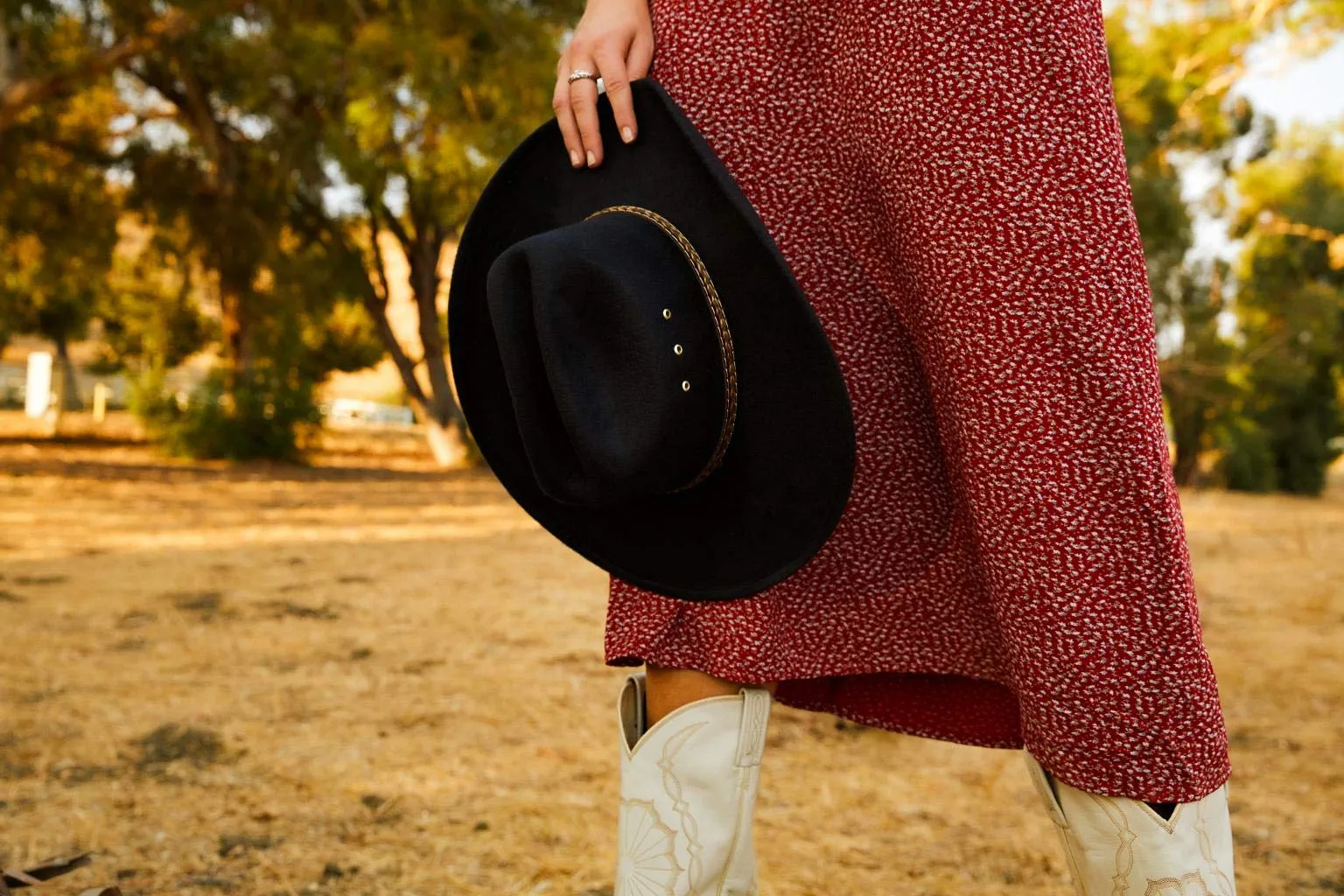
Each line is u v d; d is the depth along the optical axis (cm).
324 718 291
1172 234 1892
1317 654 402
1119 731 90
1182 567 91
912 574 107
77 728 275
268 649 377
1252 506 1614
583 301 97
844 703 120
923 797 238
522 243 100
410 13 1219
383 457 2028
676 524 104
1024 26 91
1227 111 2236
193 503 968
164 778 241
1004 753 273
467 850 202
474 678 342
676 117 98
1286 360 2356
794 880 192
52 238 1659
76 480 1137
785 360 95
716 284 99
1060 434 90
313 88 1377
